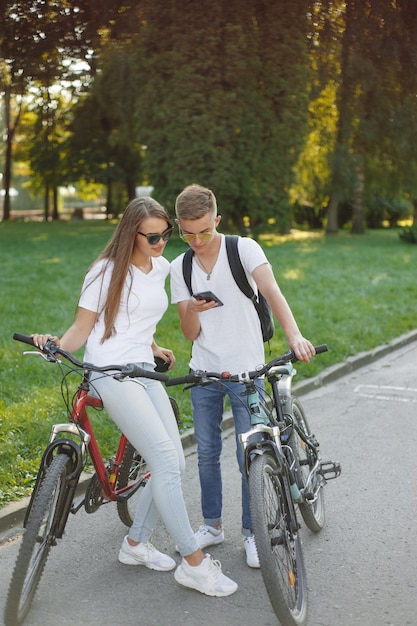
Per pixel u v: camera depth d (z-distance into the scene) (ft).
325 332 32.35
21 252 70.79
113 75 65.31
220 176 70.85
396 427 20.76
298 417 13.85
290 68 62.64
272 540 10.36
